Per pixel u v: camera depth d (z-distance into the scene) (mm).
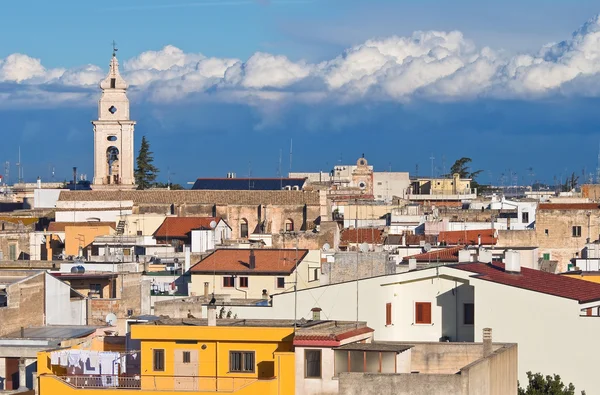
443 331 138625
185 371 110625
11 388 128500
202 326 111000
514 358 120312
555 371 134250
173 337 110812
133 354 114688
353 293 139375
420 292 139625
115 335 137625
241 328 109750
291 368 107062
